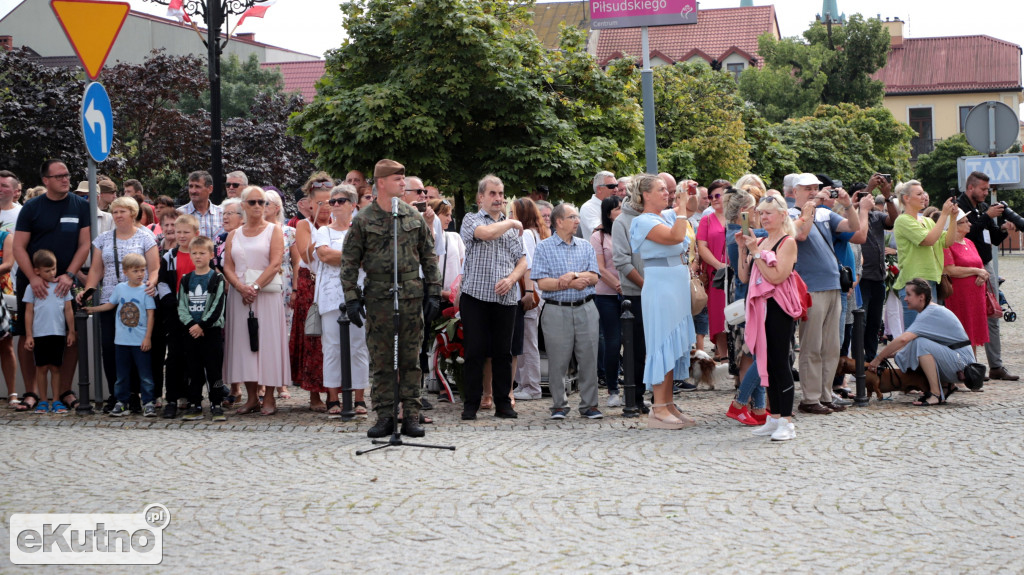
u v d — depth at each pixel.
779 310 7.91
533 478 6.75
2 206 10.62
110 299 9.61
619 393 10.67
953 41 83.31
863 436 8.02
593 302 9.33
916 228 11.14
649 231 8.62
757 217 8.80
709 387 11.02
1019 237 69.19
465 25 20.42
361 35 21.83
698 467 7.02
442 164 20.94
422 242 8.26
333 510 6.00
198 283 9.23
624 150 23.78
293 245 10.14
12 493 6.47
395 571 4.89
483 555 5.12
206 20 16.00
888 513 5.83
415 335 8.18
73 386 10.52
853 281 9.55
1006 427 8.28
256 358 9.47
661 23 13.31
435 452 7.61
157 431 8.68
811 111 58.62
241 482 6.73
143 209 11.98
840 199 9.20
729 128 34.66
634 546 5.24
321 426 8.90
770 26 71.75
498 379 9.28
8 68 29.16
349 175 11.97
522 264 9.27
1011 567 4.87
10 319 9.76
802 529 5.53
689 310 8.74
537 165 21.28
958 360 9.64
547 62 23.12
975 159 13.30
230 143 39.47
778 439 7.89
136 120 37.53
